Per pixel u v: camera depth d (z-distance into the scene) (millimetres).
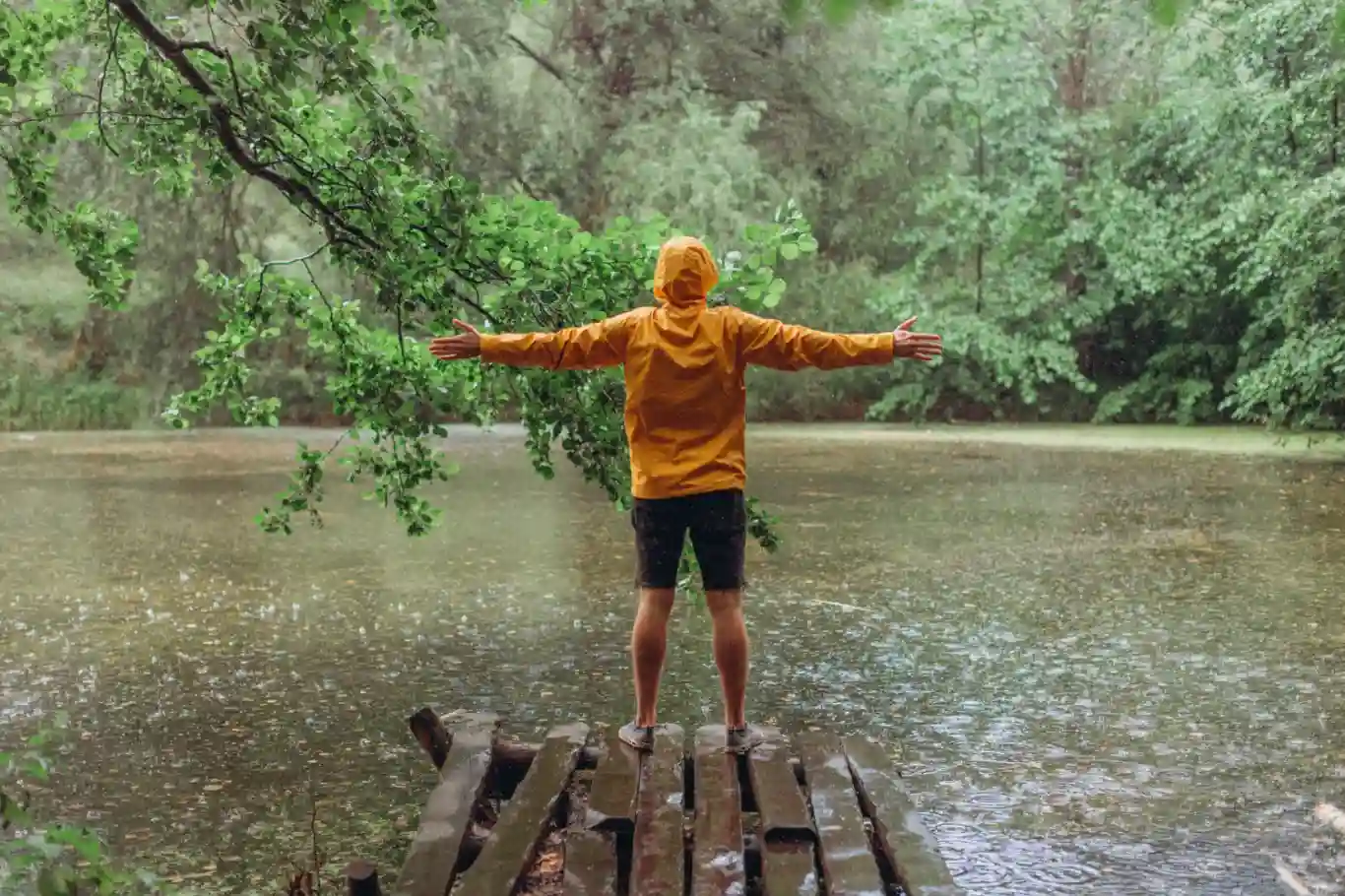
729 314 5367
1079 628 9164
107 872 3760
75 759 6375
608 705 7266
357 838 5383
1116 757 6344
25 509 15805
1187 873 4953
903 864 4391
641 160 28953
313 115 6750
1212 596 10266
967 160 32031
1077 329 30297
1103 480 18391
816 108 31531
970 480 18406
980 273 30578
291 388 29469
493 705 7281
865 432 27562
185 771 6211
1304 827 5418
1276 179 24531
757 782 5023
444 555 12461
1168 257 27484
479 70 28922
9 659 8406
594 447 7203
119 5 6105
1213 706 7227
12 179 7051
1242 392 21266
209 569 11711
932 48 30078
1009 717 7039
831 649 8586
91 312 29422
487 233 6699
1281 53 24312
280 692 7590
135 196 27969
